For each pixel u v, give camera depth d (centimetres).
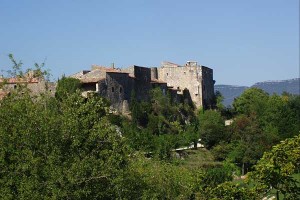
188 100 12656
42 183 2150
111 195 2394
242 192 2267
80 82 9056
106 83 9744
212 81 13925
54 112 2425
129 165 2617
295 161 2211
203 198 2656
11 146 2219
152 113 10138
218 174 5109
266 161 2261
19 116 2312
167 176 3191
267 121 10944
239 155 8281
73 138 2317
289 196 2220
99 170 2302
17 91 2466
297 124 10438
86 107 2475
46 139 2242
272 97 13250
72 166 2195
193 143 9850
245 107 13025
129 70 10819
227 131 9600
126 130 7925
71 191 2178
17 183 2177
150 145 7250
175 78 12912
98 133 2409
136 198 2661
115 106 9888
